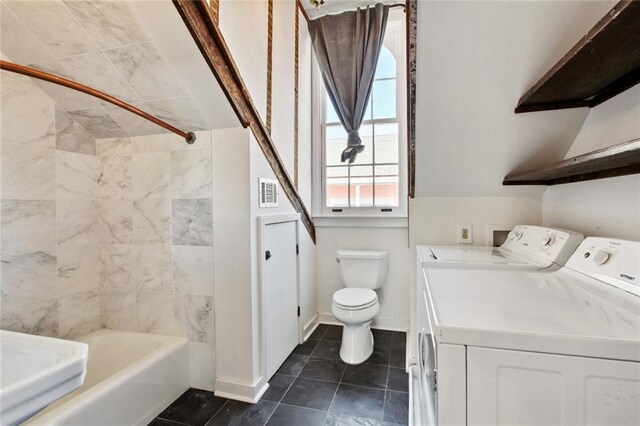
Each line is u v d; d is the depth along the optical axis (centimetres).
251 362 166
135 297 184
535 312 71
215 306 171
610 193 109
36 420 113
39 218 156
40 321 156
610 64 93
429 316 83
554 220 155
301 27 257
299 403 163
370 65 252
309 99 274
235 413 156
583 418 58
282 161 218
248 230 164
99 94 124
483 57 127
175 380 167
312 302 269
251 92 176
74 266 174
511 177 156
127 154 182
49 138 159
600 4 104
